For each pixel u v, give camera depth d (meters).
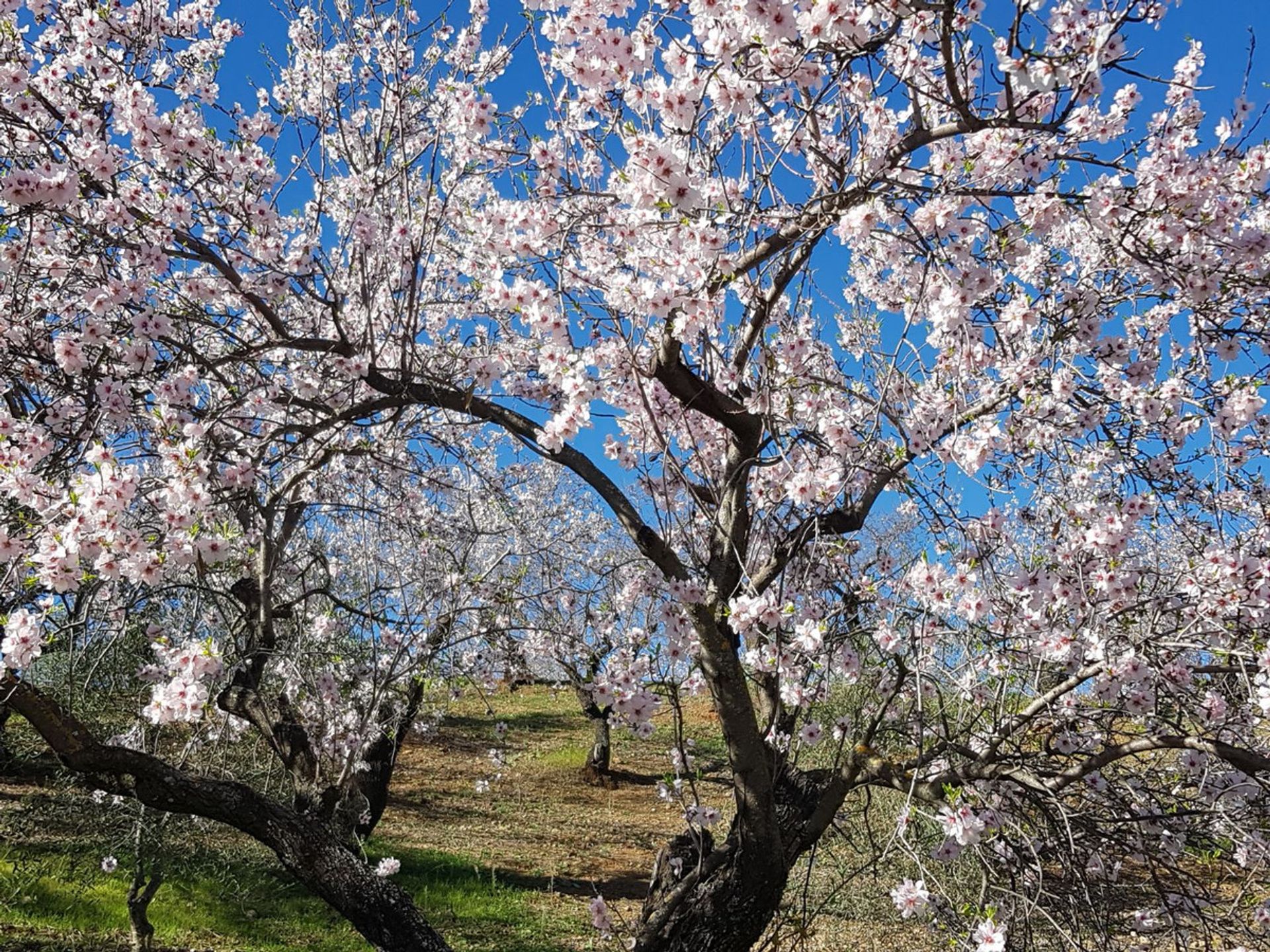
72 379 3.74
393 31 5.09
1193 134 3.53
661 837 12.77
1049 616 3.88
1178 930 3.98
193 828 7.03
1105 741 3.96
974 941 3.60
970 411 3.81
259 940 7.18
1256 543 4.12
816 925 7.34
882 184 3.27
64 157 3.86
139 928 6.23
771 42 2.76
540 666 8.23
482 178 5.09
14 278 3.91
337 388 4.99
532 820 13.03
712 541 4.16
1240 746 3.76
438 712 10.85
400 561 6.69
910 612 3.67
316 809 4.75
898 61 3.50
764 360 3.53
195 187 4.31
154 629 4.95
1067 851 3.85
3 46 4.14
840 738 4.41
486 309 4.88
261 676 5.54
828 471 3.47
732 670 3.88
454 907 8.81
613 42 3.17
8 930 6.46
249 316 5.26
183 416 3.93
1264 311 4.07
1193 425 4.17
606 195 3.57
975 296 3.18
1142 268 3.86
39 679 5.24
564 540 7.64
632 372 3.79
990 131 3.49
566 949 7.98
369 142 5.28
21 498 3.09
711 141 3.94
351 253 4.84
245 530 4.95
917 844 4.20
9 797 8.93
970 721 3.96
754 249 3.39
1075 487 4.29
